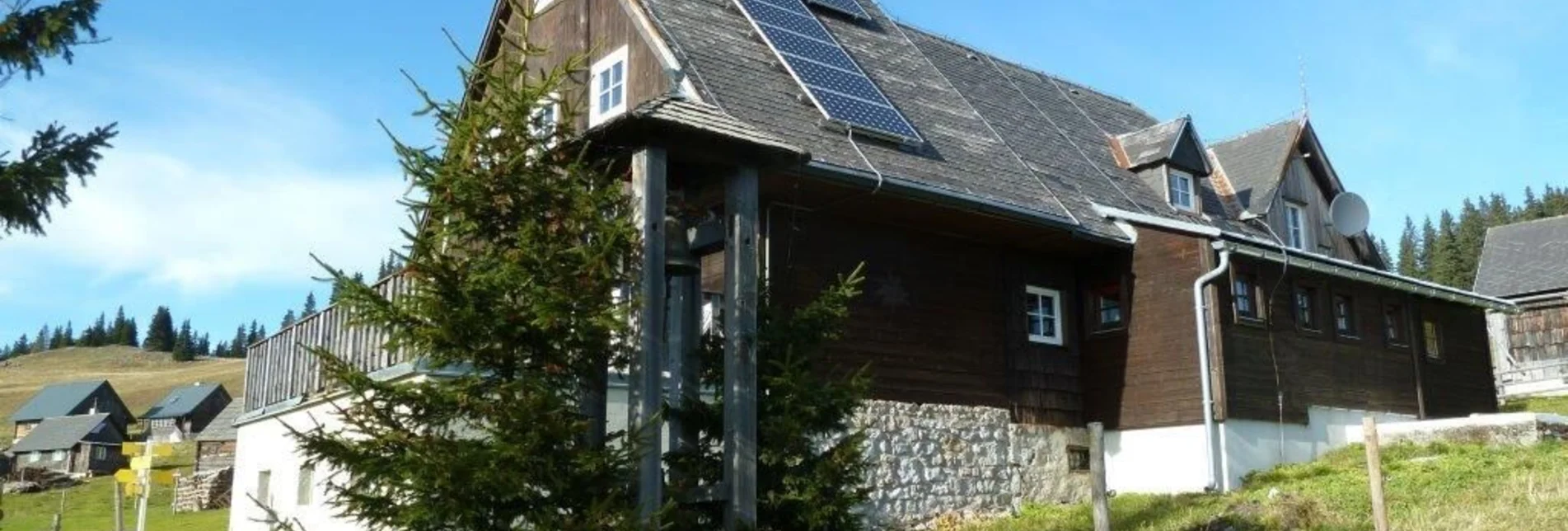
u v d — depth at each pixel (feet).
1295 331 62.95
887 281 53.88
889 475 51.03
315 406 49.21
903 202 51.39
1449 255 281.33
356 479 28.35
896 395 52.75
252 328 600.39
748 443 29.35
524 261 26.78
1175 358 58.18
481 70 28.30
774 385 30.55
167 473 67.26
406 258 26.53
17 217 33.50
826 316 32.60
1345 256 83.20
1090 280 62.49
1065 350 61.36
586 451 26.13
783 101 52.95
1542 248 115.75
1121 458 59.88
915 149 55.21
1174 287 58.75
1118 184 67.46
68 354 501.15
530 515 25.77
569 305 26.53
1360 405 66.23
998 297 58.75
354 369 26.43
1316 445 62.13
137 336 578.25
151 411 278.46
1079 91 83.87
